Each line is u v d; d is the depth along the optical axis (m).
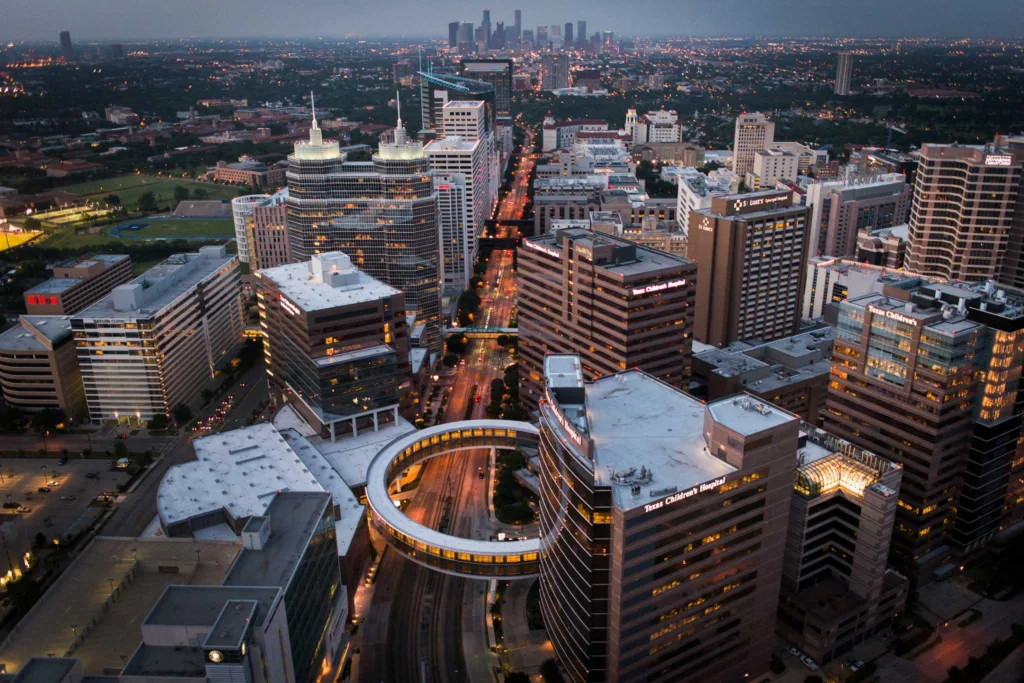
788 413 164.50
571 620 170.50
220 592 146.00
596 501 148.88
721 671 179.00
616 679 162.38
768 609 180.50
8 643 159.00
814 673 187.62
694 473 157.38
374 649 196.50
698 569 162.12
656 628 162.12
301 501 180.12
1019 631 195.00
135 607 170.38
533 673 188.38
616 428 174.38
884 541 188.38
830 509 194.75
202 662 136.50
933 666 189.12
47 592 173.12
